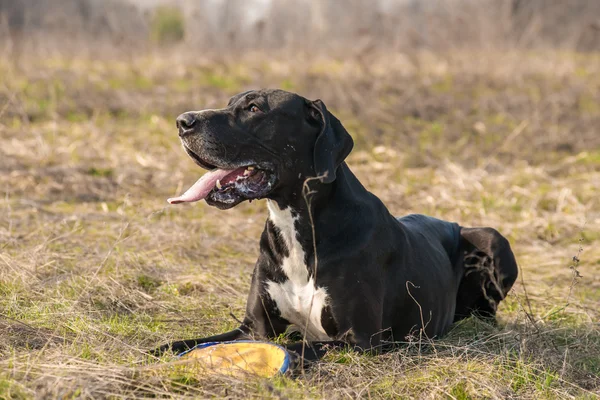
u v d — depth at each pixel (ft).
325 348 17.43
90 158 42.65
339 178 18.90
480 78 72.59
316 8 86.58
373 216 19.16
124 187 37.22
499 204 36.94
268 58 80.89
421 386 16.52
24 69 67.51
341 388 15.85
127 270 25.20
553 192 38.88
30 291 22.22
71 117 53.36
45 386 14.56
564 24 94.02
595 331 21.76
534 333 20.02
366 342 18.43
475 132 53.62
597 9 93.86
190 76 71.61
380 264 18.93
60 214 32.48
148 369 15.55
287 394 14.88
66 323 19.44
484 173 41.91
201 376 15.57
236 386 15.17
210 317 21.89
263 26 74.08
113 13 84.38
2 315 19.10
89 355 16.93
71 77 65.87
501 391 16.42
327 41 84.79
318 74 70.95
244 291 24.75
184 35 85.56
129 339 18.72
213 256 28.66
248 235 31.50
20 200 33.55
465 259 23.98
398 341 19.97
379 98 62.23
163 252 28.14
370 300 18.52
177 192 36.96
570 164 45.65
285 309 19.31
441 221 24.70
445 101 62.75
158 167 41.27
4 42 75.56
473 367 17.46
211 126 18.38
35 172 38.09
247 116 18.76
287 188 18.76
